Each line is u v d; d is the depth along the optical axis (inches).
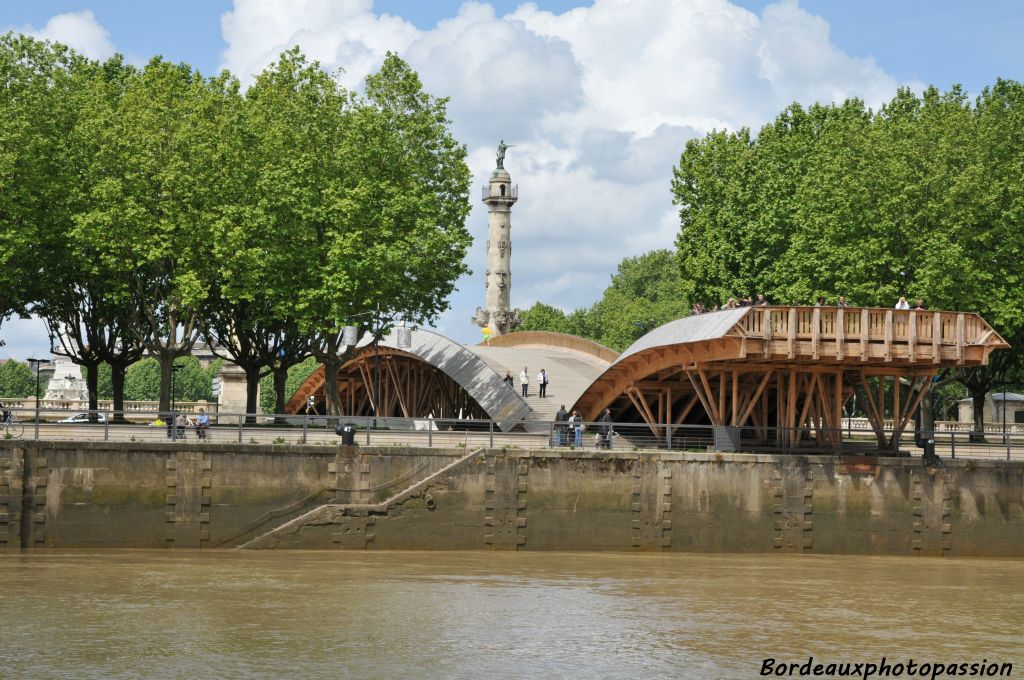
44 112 2677.2
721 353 2362.2
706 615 1545.3
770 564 2140.7
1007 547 2383.1
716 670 1229.7
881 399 2487.7
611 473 2305.6
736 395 2442.2
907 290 2930.6
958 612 1616.6
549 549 2281.0
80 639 1312.7
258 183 2768.2
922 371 2452.0
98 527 2159.2
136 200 2728.8
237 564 1971.0
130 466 2174.0
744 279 3422.7
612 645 1338.6
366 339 3796.8
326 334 2886.3
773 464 2340.1
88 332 3105.3
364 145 2869.1
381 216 2827.3
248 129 2812.5
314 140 2871.6
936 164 2987.2
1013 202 2945.4
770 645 1360.7
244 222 2719.0
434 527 2251.5
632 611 1565.0
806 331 2317.9
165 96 2901.1
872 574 2020.2
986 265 2970.0
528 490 2281.0
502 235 5393.7
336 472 2242.9
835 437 2438.5
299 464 2230.6
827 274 3009.4
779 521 2333.9
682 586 1811.0
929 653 1341.0
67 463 2153.1
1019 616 1595.7
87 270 2753.4
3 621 1407.5
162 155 2775.6
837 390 2429.9
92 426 2245.3
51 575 1788.9
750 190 3508.9
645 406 2755.9
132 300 2854.3
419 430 2397.9
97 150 2770.7
